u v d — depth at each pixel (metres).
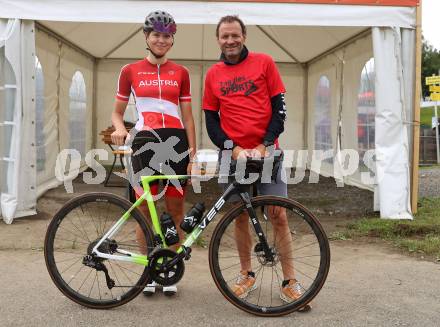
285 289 2.97
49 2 5.13
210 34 9.25
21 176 5.32
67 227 3.97
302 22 5.26
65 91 8.36
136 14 5.18
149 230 2.89
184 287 3.29
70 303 2.95
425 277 3.53
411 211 5.61
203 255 4.05
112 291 3.09
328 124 9.24
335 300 3.06
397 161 5.46
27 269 3.60
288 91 10.82
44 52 7.07
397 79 5.41
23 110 5.27
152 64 3.14
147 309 2.89
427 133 15.11
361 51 7.33
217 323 2.70
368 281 3.44
